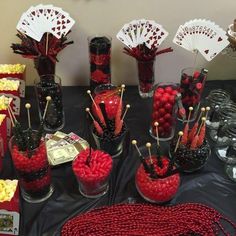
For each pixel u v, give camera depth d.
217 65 1.52
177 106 1.20
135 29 1.32
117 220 0.94
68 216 0.97
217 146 1.20
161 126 1.21
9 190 0.91
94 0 1.36
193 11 1.39
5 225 0.92
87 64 1.51
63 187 1.05
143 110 1.39
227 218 0.96
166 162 1.00
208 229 0.93
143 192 0.98
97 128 1.12
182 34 1.29
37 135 0.97
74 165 1.00
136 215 0.95
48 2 1.36
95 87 1.38
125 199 1.01
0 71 1.36
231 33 1.27
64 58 1.49
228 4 1.38
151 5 1.37
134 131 1.28
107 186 1.04
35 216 0.97
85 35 1.44
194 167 1.08
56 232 0.93
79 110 1.39
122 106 1.30
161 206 0.98
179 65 1.52
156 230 0.92
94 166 0.99
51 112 1.24
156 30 1.32
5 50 1.46
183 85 1.27
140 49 1.34
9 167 1.12
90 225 0.93
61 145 1.16
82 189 1.03
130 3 1.37
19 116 1.34
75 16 1.39
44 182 0.99
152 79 1.43
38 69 1.35
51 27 1.29
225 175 1.10
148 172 0.96
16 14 1.38
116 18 1.40
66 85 1.54
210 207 0.99
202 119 1.07
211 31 1.27
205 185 1.06
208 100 1.35
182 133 1.04
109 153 1.15
